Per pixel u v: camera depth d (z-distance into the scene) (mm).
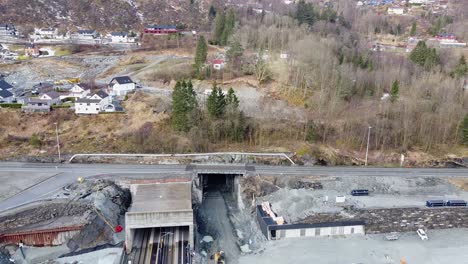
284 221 71562
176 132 95500
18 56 150250
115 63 142750
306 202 74875
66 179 78188
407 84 113375
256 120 99375
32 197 71125
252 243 69688
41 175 79688
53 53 155750
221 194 87750
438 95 106750
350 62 122438
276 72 121625
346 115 103375
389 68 120250
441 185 81562
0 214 65938
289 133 97625
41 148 90750
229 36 144875
